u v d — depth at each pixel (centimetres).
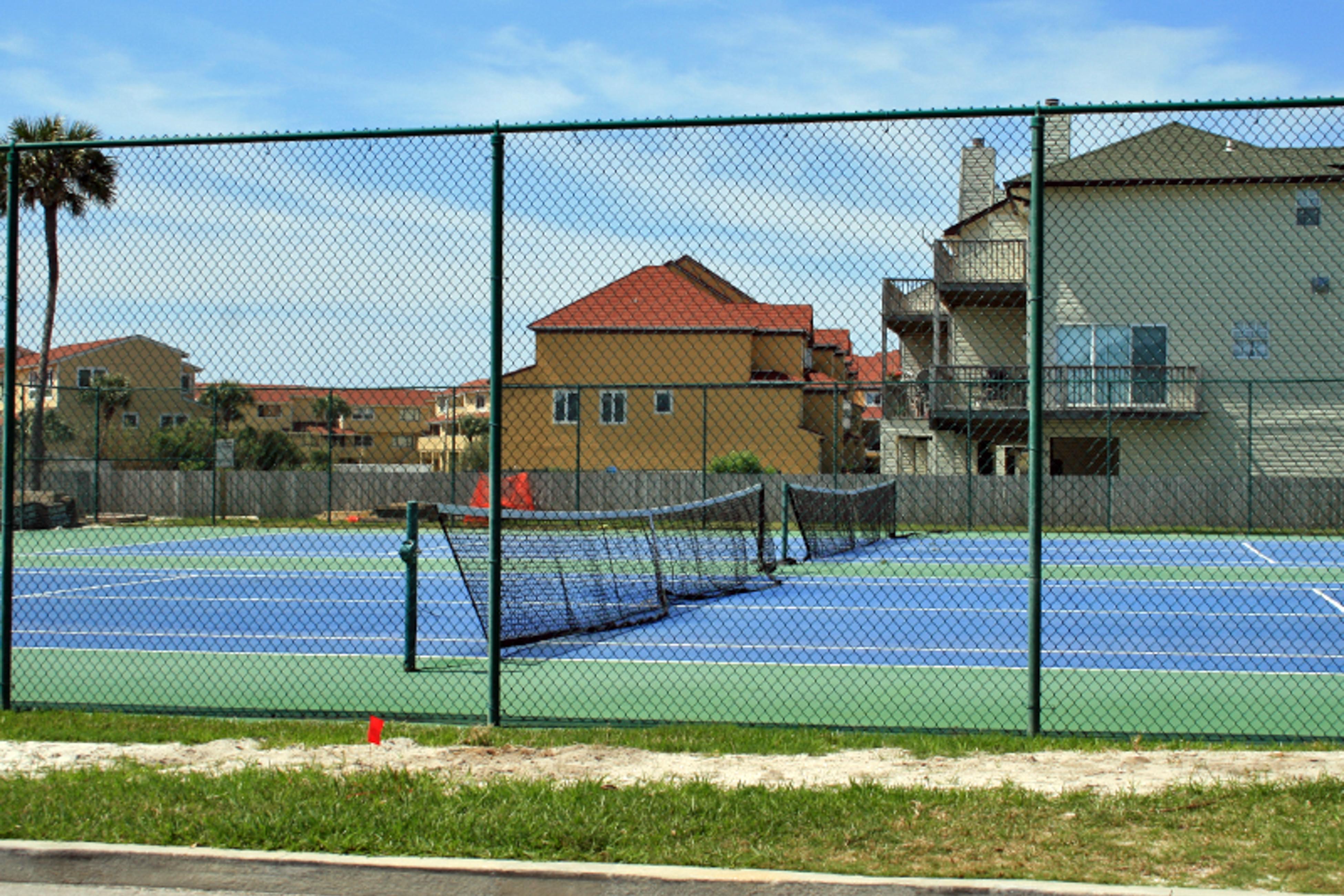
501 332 728
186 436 3459
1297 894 432
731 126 703
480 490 3078
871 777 589
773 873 452
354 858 473
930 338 3441
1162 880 445
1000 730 741
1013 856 470
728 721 789
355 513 3178
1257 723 793
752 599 1592
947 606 1506
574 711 834
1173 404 2752
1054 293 2720
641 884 453
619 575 1767
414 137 729
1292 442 2786
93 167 2664
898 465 3328
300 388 1496
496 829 495
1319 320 2630
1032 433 682
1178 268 2612
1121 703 866
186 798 543
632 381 3553
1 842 493
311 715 784
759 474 2898
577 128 712
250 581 1866
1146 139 2511
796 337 3531
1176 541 2606
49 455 3506
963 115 676
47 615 1434
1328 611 1484
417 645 1100
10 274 757
